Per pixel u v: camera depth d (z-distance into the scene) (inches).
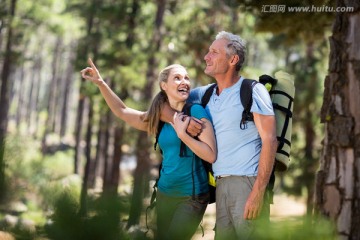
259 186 112.8
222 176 120.0
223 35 124.3
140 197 49.0
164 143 125.6
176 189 122.9
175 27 785.6
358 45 189.0
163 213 54.1
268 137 114.3
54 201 46.8
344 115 189.6
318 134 808.3
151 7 934.4
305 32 273.6
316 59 794.8
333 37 194.7
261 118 115.8
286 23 259.1
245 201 117.1
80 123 1360.7
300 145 829.8
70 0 991.6
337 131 190.2
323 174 193.6
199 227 63.1
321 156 197.0
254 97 116.9
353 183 187.5
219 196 121.3
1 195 49.5
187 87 126.7
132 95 882.8
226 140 119.3
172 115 126.1
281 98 123.2
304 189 753.0
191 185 122.4
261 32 268.5
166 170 125.0
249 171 118.0
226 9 746.8
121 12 823.7
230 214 119.8
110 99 137.3
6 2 1122.7
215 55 123.0
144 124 135.4
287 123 122.6
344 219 187.3
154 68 777.6
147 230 49.0
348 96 189.5
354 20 189.8
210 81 667.4
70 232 46.0
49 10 1225.4
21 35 1115.3
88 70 136.8
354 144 187.6
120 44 832.9
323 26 264.1
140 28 860.0
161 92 130.0
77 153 1327.5
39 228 47.6
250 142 118.9
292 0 240.4
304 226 47.9
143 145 736.3
